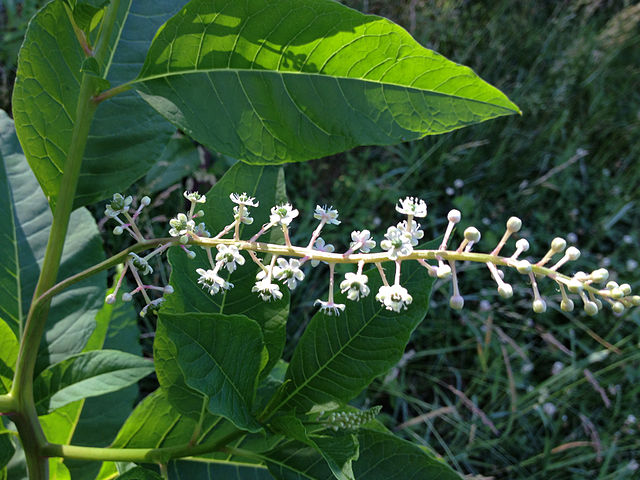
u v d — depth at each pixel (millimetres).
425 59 104
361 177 428
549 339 381
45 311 111
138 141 131
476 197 474
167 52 107
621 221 508
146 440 142
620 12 611
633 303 101
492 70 541
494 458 358
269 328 131
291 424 114
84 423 177
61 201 111
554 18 602
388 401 368
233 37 105
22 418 116
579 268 443
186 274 128
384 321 122
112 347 192
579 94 558
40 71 111
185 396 127
